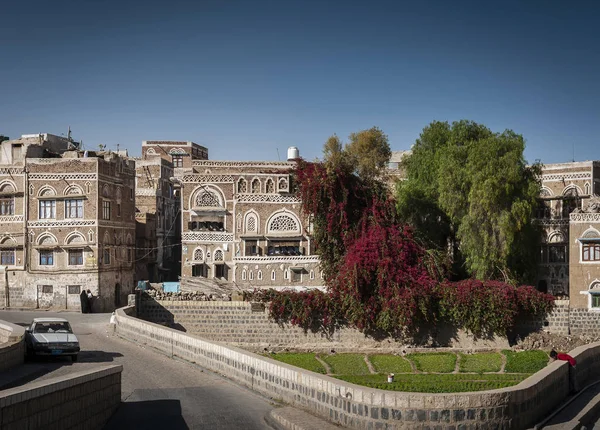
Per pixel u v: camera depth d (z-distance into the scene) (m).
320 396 18.86
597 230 44.34
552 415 19.39
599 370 27.19
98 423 17.69
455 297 39.03
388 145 69.81
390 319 38.22
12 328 28.56
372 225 41.59
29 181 52.75
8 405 13.11
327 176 42.91
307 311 39.09
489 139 46.69
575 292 44.19
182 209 55.88
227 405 20.62
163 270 70.38
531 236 47.62
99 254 52.47
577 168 60.56
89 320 44.22
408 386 27.91
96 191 52.44
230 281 50.12
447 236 50.81
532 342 40.41
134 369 26.00
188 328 41.06
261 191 56.09
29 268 52.53
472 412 16.69
